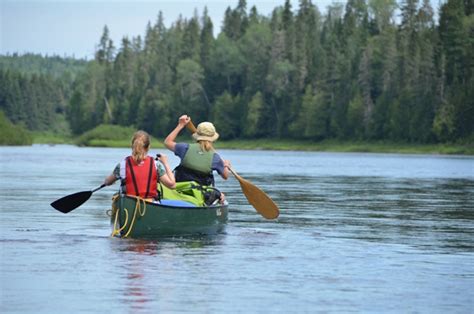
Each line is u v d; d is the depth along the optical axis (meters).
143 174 28.83
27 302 18.55
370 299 19.44
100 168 89.81
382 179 75.12
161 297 19.19
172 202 29.86
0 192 51.25
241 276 21.92
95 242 27.62
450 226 34.59
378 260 25.06
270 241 28.89
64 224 33.34
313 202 46.62
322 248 27.36
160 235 28.95
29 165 98.06
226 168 32.16
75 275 21.64
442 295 20.02
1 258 24.16
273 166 108.06
